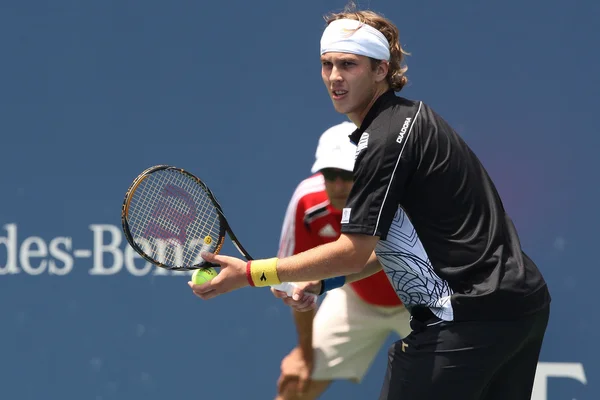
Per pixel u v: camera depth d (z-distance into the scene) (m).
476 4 17.00
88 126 17.23
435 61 17.09
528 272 10.84
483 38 17.02
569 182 16.86
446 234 10.58
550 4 16.89
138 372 17.08
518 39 16.95
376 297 15.83
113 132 17.22
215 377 17.03
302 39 17.16
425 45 17.11
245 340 17.00
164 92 17.22
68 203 17.17
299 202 15.27
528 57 16.94
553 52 16.91
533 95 16.92
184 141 17.20
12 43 17.28
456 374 10.53
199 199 13.74
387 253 10.87
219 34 17.23
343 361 16.33
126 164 17.19
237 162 17.14
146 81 17.23
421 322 10.84
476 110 17.03
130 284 17.09
